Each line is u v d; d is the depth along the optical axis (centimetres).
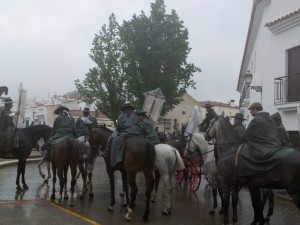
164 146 991
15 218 883
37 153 3034
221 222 927
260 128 769
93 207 1059
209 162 1052
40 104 5819
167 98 3055
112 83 2966
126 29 2975
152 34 3030
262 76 1764
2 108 1248
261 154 745
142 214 995
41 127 1363
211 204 1162
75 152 1080
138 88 2978
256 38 2019
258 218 861
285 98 1479
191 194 1350
